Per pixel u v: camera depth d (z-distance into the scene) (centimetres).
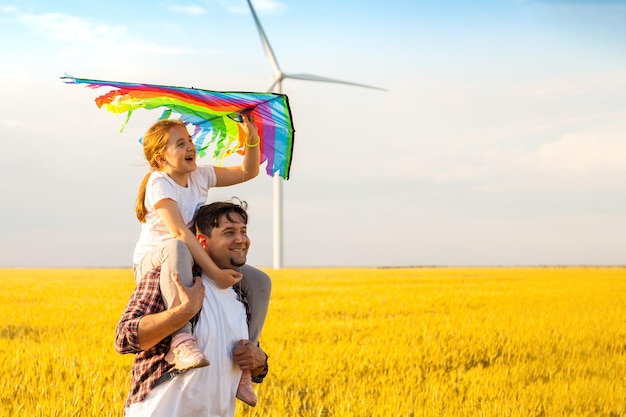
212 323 460
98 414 741
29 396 829
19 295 2641
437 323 1716
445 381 1012
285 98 499
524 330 1579
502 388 958
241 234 482
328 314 1981
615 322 1791
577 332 1573
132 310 447
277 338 1436
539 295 2762
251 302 502
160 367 452
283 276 4847
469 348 1314
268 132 543
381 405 820
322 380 999
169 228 468
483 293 2845
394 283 3809
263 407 814
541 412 854
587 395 931
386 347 1280
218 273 463
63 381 923
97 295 2689
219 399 461
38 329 1577
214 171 529
